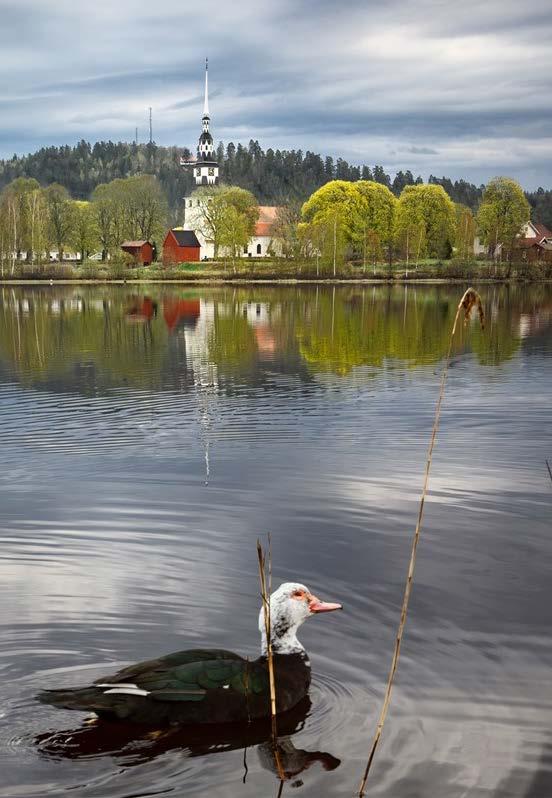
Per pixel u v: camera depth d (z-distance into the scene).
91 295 81.75
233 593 8.71
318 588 8.91
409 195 125.56
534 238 173.62
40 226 123.69
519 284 108.50
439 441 16.16
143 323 48.09
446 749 6.09
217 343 36.84
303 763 5.97
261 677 6.60
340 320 50.09
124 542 10.34
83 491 12.73
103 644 7.59
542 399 21.23
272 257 142.00
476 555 9.88
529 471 13.75
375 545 10.22
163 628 7.91
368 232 119.25
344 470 13.90
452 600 8.59
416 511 11.58
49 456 15.18
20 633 7.79
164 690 6.32
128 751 6.14
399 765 5.94
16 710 6.59
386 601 8.58
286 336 40.06
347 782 5.78
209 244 158.50
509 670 7.15
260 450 15.48
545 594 8.72
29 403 21.27
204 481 13.26
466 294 5.29
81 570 9.38
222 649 7.41
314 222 117.25
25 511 11.70
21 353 33.19
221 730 6.36
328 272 116.19
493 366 28.55
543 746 6.11
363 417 18.86
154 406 20.66
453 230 128.00
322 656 7.43
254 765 5.98
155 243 151.12
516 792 5.65
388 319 50.81
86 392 23.14
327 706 6.64
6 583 9.00
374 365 29.03
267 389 23.48
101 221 137.38
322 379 25.48
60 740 6.26
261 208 177.25
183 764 6.01
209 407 20.42
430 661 7.32
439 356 31.75
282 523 11.09
